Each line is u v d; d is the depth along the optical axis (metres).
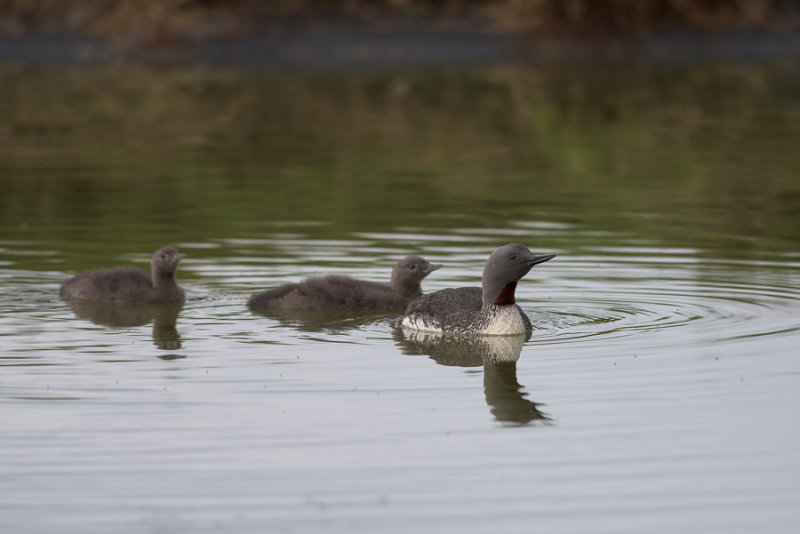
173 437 10.09
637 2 45.28
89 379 11.72
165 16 44.03
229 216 20.81
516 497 8.91
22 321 14.30
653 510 8.70
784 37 45.53
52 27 44.03
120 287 15.33
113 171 25.17
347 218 20.61
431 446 9.91
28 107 33.53
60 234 19.38
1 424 10.37
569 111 33.31
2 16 44.25
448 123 31.62
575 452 9.76
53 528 8.45
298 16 44.84
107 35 43.84
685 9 45.94
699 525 8.48
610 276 16.30
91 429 10.26
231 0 45.25
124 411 10.73
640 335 13.31
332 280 15.47
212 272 16.94
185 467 9.45
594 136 29.84
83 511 8.69
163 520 8.55
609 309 14.60
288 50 43.09
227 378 11.81
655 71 40.19
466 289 14.58
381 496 8.94
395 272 15.67
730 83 37.97
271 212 21.14
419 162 26.50
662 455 9.69
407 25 44.62
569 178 24.69
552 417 10.59
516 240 18.77
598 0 45.22
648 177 24.77
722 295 15.15
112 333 13.73
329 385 11.59
